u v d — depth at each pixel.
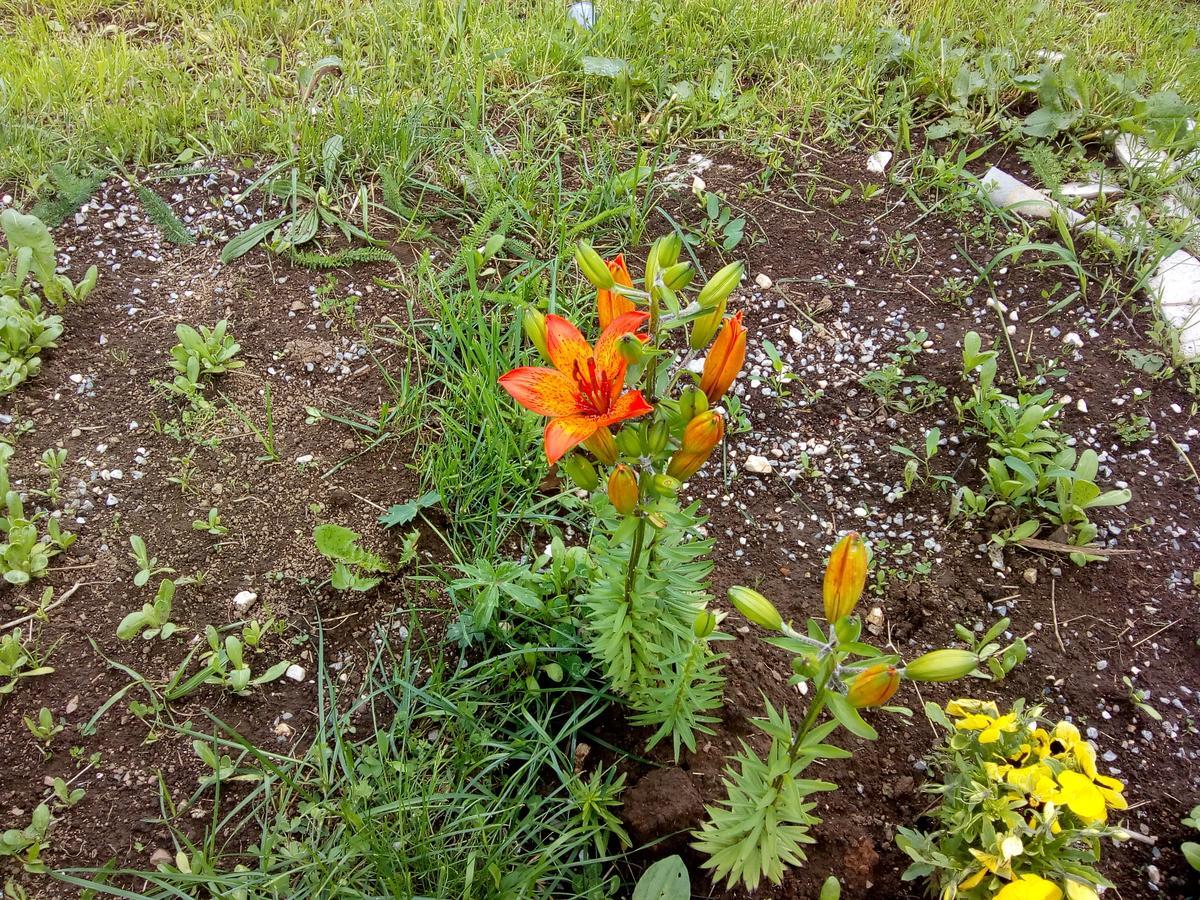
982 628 0.98
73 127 1.35
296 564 0.99
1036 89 1.50
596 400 0.63
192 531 1.00
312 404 1.12
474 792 0.84
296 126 1.36
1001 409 1.11
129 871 0.75
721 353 0.66
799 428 1.14
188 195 1.31
